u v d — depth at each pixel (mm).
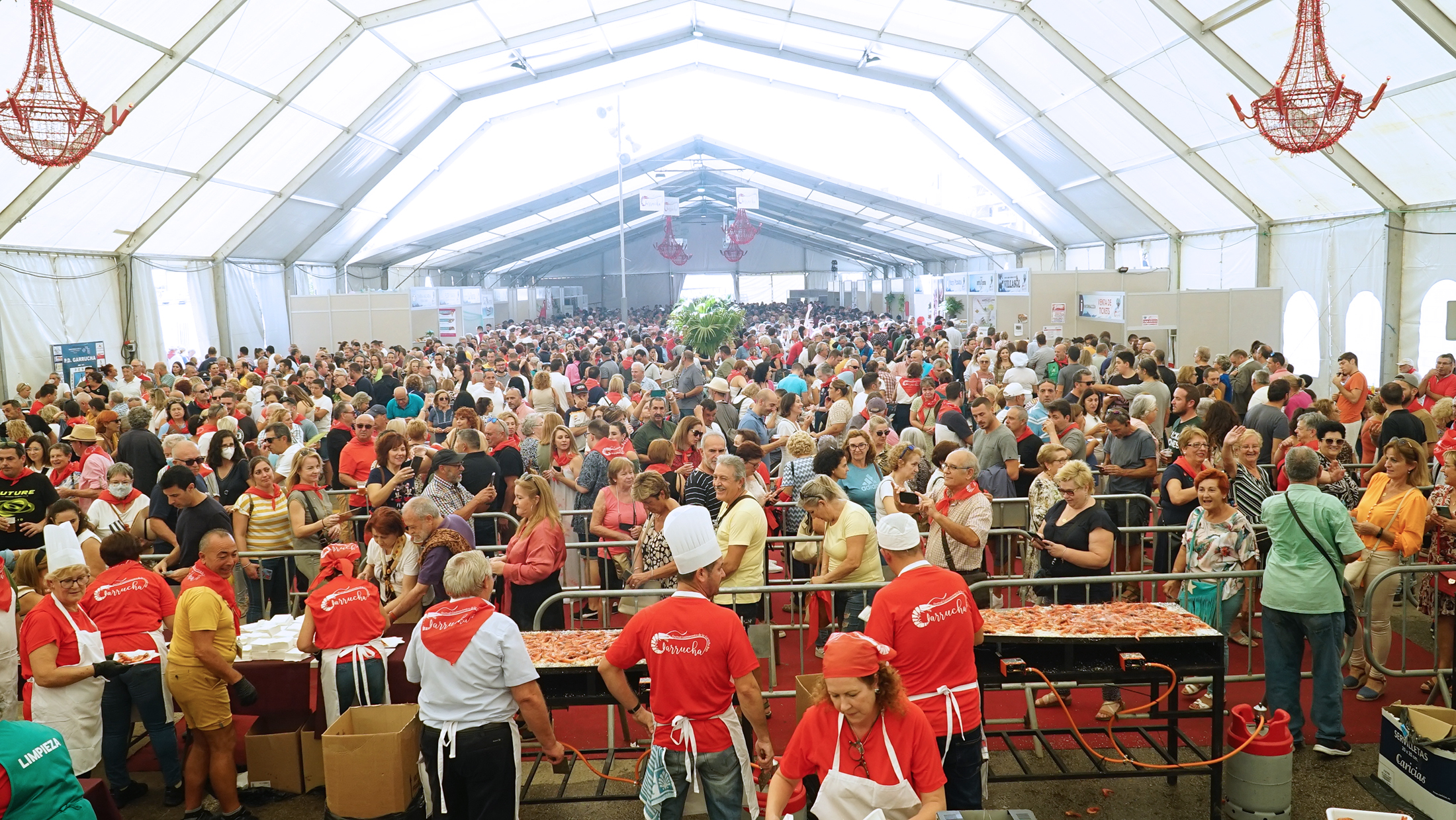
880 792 3217
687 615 3775
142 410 9273
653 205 32844
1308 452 4973
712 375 17516
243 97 16156
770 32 20312
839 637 3291
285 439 8430
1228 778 4559
